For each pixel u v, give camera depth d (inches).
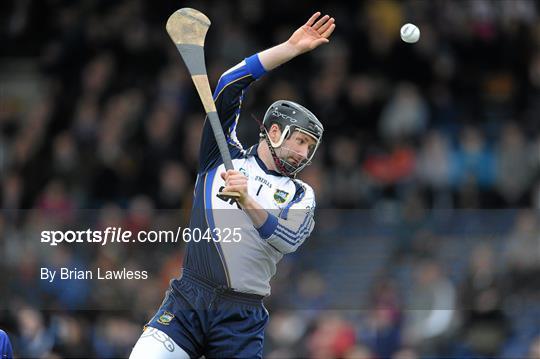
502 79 2128.4
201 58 805.2
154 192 1819.6
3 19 2336.4
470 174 1841.8
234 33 2023.9
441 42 2098.9
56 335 1321.4
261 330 811.4
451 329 1509.6
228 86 807.1
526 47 2139.5
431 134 1883.6
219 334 796.6
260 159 815.1
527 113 2090.3
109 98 2000.5
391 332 1481.3
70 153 1892.2
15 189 1863.9
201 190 812.0
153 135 1872.5
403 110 1956.2
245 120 1839.3
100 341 1325.0
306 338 1450.5
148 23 2102.6
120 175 1851.6
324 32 808.3
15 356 1318.9
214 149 815.1
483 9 2145.7
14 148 2004.2
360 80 1987.0
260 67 807.1
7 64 2309.3
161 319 797.2
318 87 1943.9
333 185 1790.1
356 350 1444.4
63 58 2111.2
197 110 1955.0
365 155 1857.8
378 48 2034.9
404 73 2031.3
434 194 1823.3
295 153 802.8
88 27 2116.1
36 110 2130.9
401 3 2094.0
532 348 1485.0
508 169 1872.5
